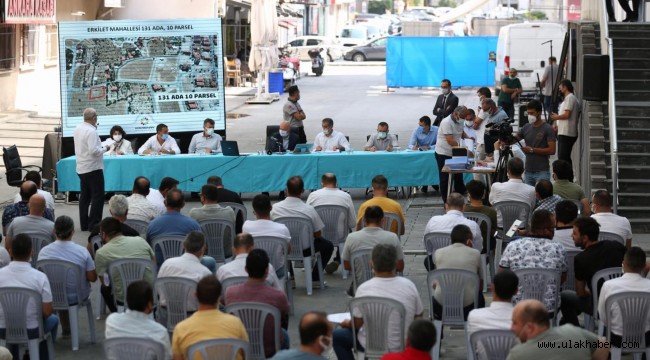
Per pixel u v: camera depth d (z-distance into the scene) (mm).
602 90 14555
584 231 9055
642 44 18234
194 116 20812
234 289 8102
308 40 59062
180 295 8914
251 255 8047
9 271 8664
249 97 37000
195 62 20766
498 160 14883
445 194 17016
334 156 17891
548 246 8906
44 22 25250
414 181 18016
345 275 12711
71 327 9750
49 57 31531
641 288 8078
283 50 47781
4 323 8633
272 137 18281
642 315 8086
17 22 24344
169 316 8992
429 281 8852
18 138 24609
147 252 9859
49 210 12891
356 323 8039
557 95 22312
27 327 8641
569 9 47812
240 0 41094
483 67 40406
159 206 12680
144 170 17891
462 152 15445
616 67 17891
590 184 16016
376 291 7949
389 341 7914
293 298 11570
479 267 9055
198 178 17922
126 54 20297
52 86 31797
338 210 12531
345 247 9961
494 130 14945
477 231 10531
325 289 12086
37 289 8648
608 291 8133
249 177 17938
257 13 34156
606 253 9000
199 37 20750
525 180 14961
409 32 52250
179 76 20703
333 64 57125
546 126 14883
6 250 10625
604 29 17938
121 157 17938
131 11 32219
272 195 19125
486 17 57656
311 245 11680
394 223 11641
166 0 31766
